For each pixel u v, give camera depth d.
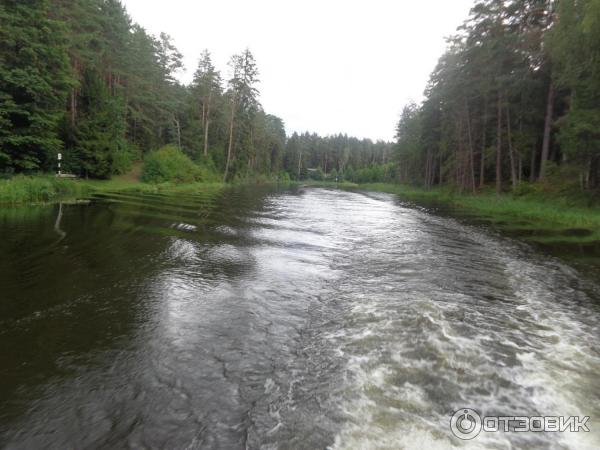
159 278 6.10
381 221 15.40
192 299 5.26
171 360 3.58
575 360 3.79
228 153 45.62
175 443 2.49
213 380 3.26
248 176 56.81
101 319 4.47
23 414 2.75
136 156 34.78
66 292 5.31
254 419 2.75
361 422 2.71
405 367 3.54
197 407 2.88
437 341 4.13
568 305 5.58
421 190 46.53
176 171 33.25
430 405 2.94
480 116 29.94
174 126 45.16
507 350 3.97
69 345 3.82
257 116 65.69
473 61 27.58
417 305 5.31
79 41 25.36
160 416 2.76
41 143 19.03
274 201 23.77
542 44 21.72
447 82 34.03
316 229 12.45
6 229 9.34
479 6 25.53
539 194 20.56
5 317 4.44
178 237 9.45
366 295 5.75
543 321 4.89
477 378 3.37
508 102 26.23
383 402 2.97
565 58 17.22
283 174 92.50
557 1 20.02
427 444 2.46
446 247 9.88
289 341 4.09
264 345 3.97
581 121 16.03
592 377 3.45
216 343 3.97
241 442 2.50
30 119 18.03
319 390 3.13
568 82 18.09
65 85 20.06
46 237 8.63
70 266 6.53
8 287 5.43
